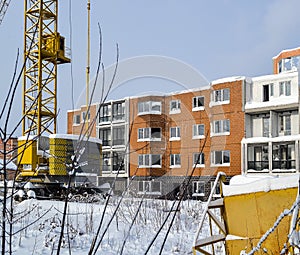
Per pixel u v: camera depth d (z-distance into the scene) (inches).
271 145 1163.9
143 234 336.5
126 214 391.5
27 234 294.8
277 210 197.8
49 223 336.2
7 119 86.7
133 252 295.6
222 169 1170.6
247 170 1175.6
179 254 298.5
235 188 220.1
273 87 1195.3
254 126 1223.5
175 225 367.6
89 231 331.9
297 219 114.4
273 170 1160.8
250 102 1210.6
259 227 204.8
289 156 1165.1
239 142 1192.2
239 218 216.5
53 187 577.0
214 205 228.5
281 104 1153.4
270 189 200.7
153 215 383.9
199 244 224.2
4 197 87.7
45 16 763.4
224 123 1210.6
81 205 451.5
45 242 281.6
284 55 1433.3
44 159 544.4
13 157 88.9
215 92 1238.3
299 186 114.4
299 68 1158.3
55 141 373.1
